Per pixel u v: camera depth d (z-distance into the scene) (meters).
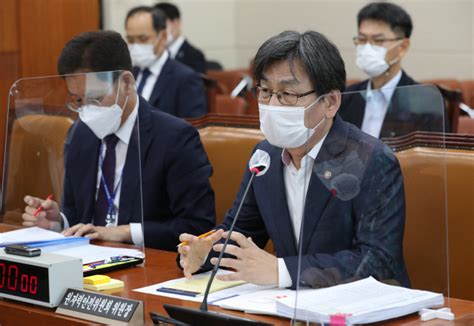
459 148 5.02
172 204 5.58
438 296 3.74
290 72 4.16
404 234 3.83
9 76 10.06
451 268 4.97
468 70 14.94
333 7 16.28
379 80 7.98
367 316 3.50
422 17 15.29
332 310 3.51
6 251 4.09
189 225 5.51
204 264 4.48
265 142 4.66
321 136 4.05
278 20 17.19
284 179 4.46
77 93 5.06
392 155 3.83
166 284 4.30
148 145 5.57
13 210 5.29
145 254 5.04
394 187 3.80
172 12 13.13
